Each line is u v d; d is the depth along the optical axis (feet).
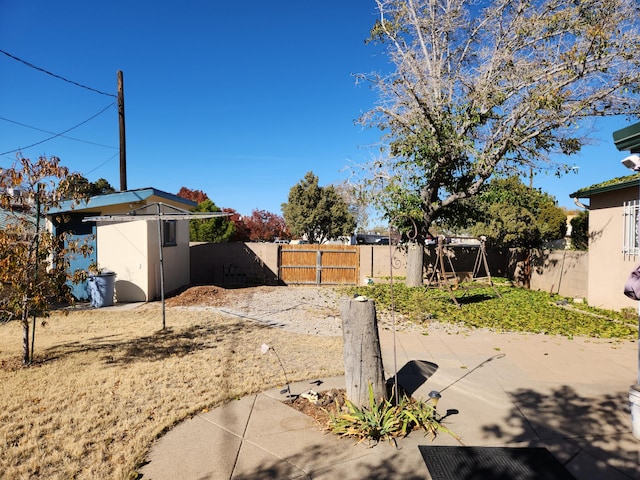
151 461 10.12
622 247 29.96
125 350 19.66
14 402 13.39
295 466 9.90
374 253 50.98
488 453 10.51
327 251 50.47
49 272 17.79
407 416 11.89
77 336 22.56
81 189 18.93
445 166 36.78
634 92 31.35
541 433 11.61
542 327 25.98
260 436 11.41
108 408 13.03
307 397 13.87
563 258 39.78
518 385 15.51
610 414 12.87
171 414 12.64
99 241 34.30
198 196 104.17
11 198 17.28
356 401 12.19
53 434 11.29
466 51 37.29
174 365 17.34
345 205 114.83
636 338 23.24
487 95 33.40
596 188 30.96
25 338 17.39
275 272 50.24
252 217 115.65
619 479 9.34
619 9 29.84
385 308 32.27
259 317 28.43
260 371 16.79
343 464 10.00
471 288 39.65
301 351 19.95
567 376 16.57
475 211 44.50
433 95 35.91
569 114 31.40
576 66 29.96
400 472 9.66
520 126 33.63
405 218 39.27
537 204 48.96
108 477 9.36
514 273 50.65
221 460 10.16
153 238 35.32
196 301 34.35
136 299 34.04
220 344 20.98
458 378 16.28
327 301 36.09
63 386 14.87
